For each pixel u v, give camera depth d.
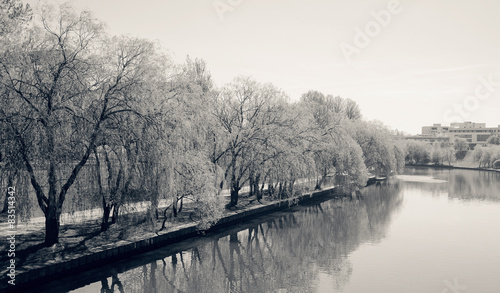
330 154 53.59
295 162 42.19
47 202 22.06
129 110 23.92
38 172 21.47
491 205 54.56
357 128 75.88
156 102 25.47
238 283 24.59
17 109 20.42
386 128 92.44
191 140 30.25
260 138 40.12
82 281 22.50
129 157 24.69
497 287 23.83
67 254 22.50
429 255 30.41
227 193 50.44
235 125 40.97
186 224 32.12
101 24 23.27
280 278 25.45
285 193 49.03
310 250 31.89
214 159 36.91
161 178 26.08
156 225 31.12
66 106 21.56
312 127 47.88
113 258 24.59
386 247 32.78
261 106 42.44
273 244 33.69
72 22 22.16
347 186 57.19
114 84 24.08
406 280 25.02
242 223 39.34
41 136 20.55
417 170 132.75
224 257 29.73
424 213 48.41
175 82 28.02
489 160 137.62
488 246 32.84
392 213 48.38
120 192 24.97
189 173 29.41
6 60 20.14
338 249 32.22
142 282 24.19
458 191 70.56
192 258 29.00
